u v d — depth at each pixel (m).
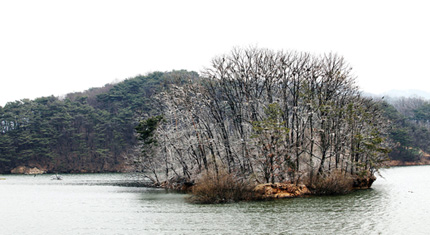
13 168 115.44
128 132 117.56
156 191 53.81
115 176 99.44
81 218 31.00
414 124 140.88
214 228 25.41
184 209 34.19
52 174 112.50
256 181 42.91
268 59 47.50
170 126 59.94
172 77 75.19
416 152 121.50
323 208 32.56
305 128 47.16
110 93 134.75
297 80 46.31
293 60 46.41
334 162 48.19
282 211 31.34
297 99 46.25
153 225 27.11
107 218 30.69
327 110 42.97
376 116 53.31
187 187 53.91
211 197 38.06
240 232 24.06
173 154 58.88
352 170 48.69
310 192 41.25
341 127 45.59
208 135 52.88
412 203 35.12
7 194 51.56
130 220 29.44
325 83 46.19
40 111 127.69
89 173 115.94
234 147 47.56
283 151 40.81
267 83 47.25
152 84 125.12
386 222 26.39
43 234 25.30
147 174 69.62
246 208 33.41
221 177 40.34
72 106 128.88
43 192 54.38
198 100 51.72
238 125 49.47
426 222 26.30
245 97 48.50
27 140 113.00
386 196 40.41
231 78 49.09
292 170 42.00
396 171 90.81
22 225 28.44
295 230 24.22
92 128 124.06
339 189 42.06
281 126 41.22
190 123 55.88
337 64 46.72
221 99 51.69
